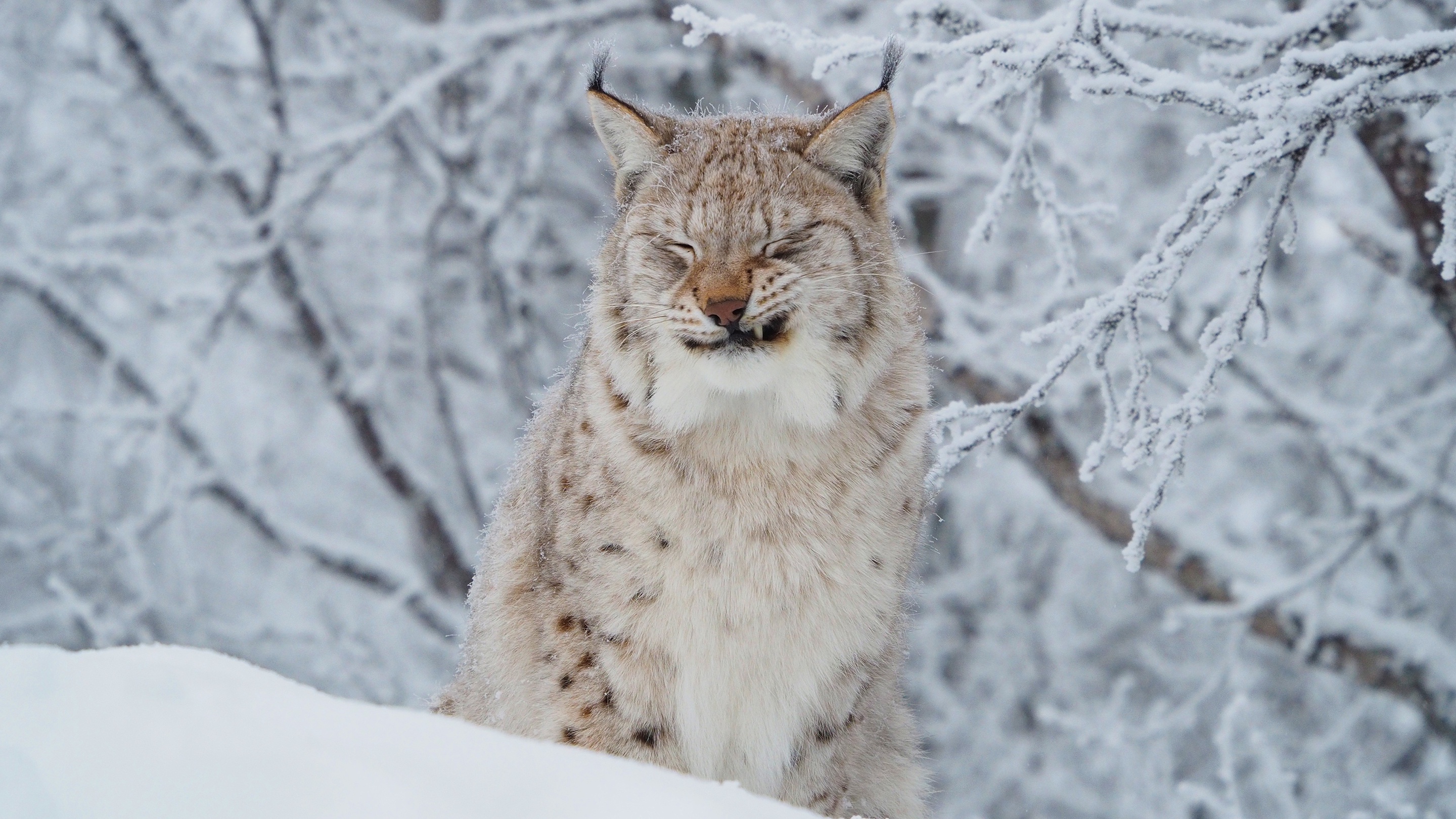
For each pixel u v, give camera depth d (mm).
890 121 6793
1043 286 14883
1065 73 6859
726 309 6043
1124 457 6484
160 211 16984
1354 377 14352
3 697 3492
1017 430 13156
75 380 17906
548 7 16375
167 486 14820
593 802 3484
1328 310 14828
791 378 6191
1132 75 6320
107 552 15320
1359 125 8562
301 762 3346
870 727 6871
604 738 6344
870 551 6430
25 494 16672
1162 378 13320
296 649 15727
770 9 12945
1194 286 13828
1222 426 15438
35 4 15953
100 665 3756
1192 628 13430
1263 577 11945
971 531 16781
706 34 7188
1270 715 14914
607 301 6555
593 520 6332
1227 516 15727
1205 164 15086
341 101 16297
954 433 7207
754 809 3783
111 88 15695
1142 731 12031
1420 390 14164
